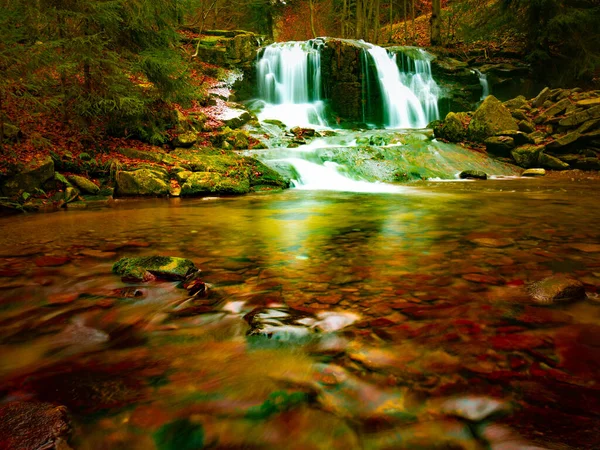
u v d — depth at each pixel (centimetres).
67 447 115
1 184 675
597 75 2066
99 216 578
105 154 909
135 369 160
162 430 124
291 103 1991
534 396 136
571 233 425
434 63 2152
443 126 1459
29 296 244
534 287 238
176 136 1077
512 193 838
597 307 213
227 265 312
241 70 1995
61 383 150
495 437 116
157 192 808
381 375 151
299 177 1026
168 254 351
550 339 178
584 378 146
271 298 237
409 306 221
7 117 764
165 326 200
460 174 1186
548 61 2119
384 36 3409
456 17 2783
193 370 158
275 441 118
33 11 748
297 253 351
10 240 411
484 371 152
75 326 202
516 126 1391
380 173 1126
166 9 991
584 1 1992
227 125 1402
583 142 1305
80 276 284
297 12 3888
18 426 120
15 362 167
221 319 208
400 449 113
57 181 747
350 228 473
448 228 465
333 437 119
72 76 866
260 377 152
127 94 910
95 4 809
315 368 158
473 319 201
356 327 194
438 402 134
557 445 112
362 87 1955
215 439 120
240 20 3506
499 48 2389
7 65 676
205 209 646
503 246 366
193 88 1096
